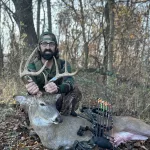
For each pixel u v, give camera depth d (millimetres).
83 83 3035
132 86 2947
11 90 3256
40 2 5832
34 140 2205
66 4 4918
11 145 2090
